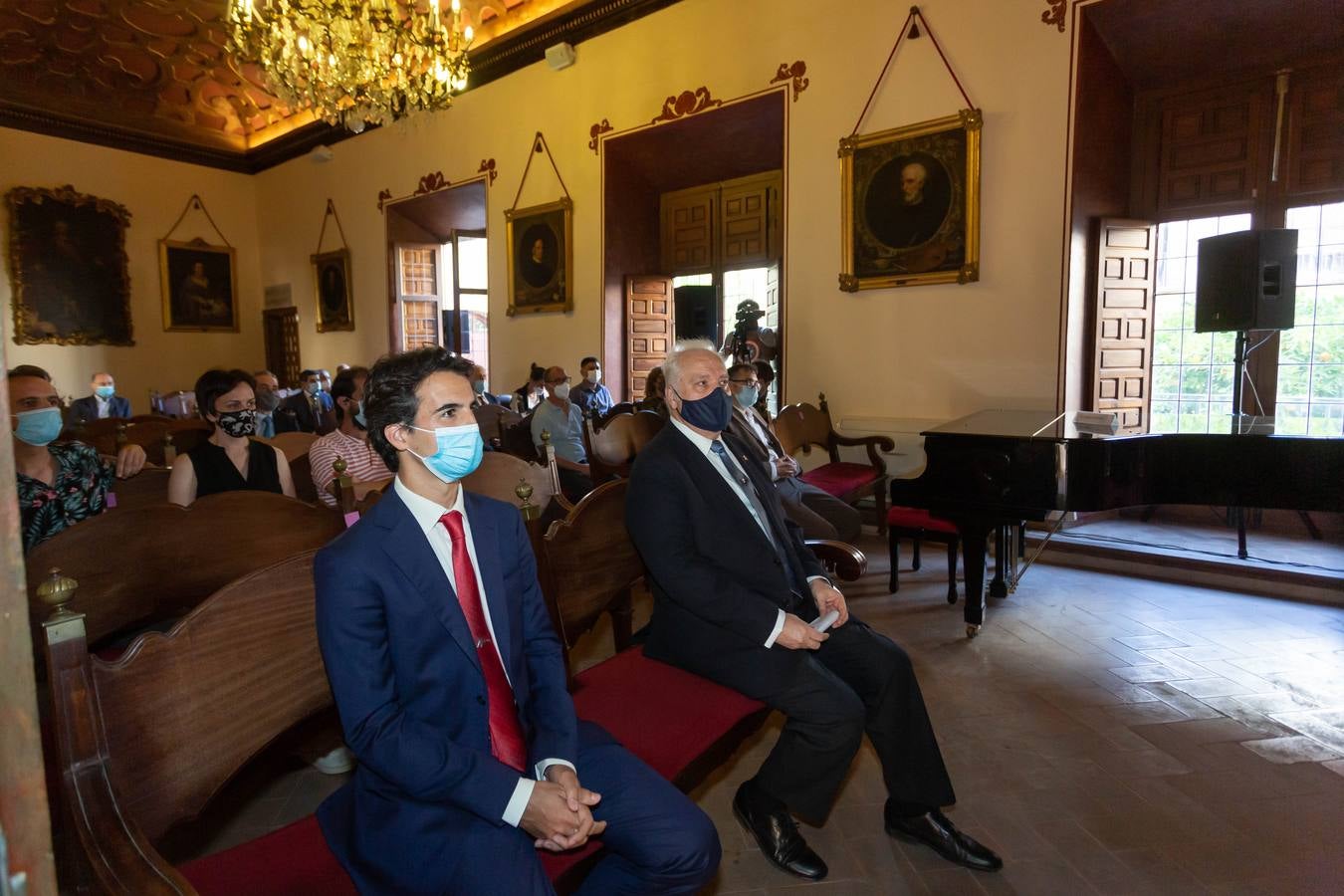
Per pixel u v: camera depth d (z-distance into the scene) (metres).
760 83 7.13
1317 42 5.33
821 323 6.89
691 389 2.23
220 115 12.95
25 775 0.56
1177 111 6.00
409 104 6.04
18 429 2.48
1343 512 3.21
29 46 10.65
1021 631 3.99
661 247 9.32
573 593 2.24
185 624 1.40
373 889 1.36
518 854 1.37
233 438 3.06
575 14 8.41
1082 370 5.84
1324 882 2.09
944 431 3.74
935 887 2.11
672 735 1.92
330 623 1.38
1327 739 2.87
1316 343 5.61
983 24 5.82
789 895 2.09
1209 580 4.76
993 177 5.86
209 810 2.54
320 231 12.48
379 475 3.55
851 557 2.60
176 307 12.97
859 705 2.08
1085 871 2.16
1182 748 2.81
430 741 1.37
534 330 9.55
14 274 11.50
